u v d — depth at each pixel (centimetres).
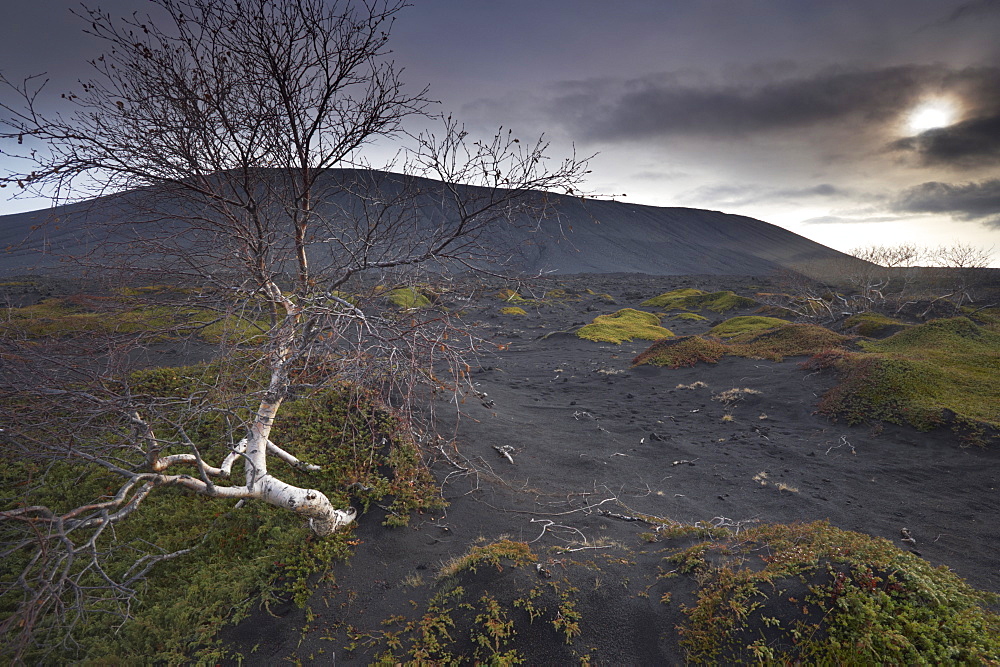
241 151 564
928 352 1570
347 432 1048
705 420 1364
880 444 1112
